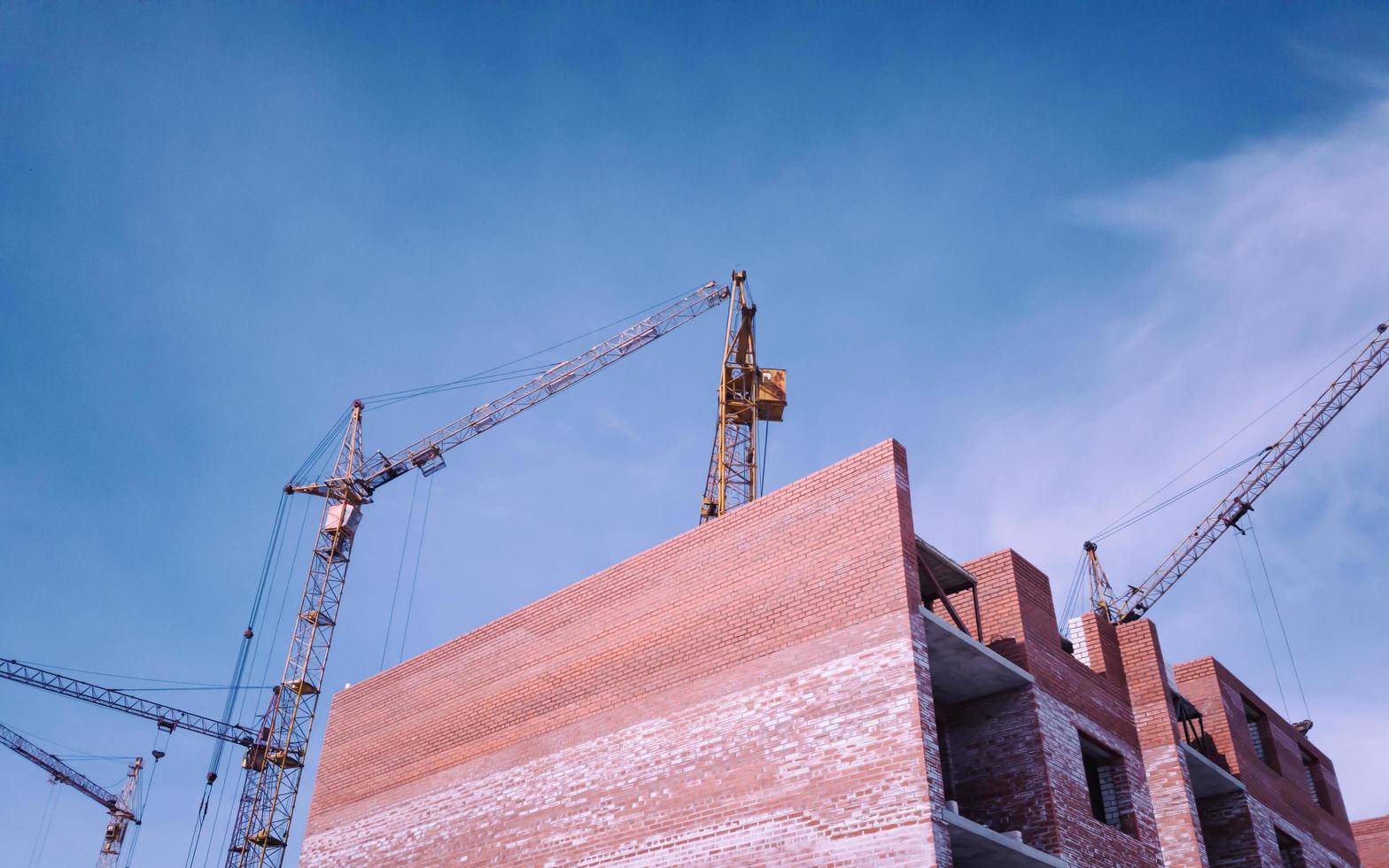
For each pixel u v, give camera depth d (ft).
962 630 69.92
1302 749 118.73
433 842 86.84
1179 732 92.32
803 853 62.03
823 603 69.46
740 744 68.74
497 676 90.84
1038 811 67.56
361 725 103.14
